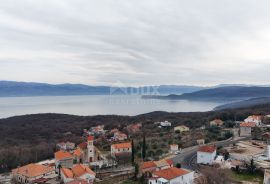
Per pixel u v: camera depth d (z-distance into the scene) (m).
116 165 126.44
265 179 94.25
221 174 97.00
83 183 98.00
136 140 174.50
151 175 103.69
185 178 99.62
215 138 165.75
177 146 145.75
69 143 182.25
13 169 133.88
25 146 182.75
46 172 117.75
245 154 123.88
